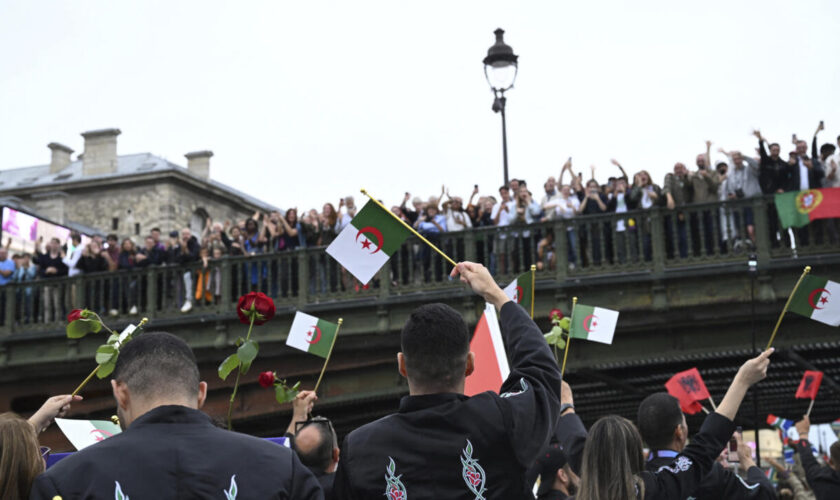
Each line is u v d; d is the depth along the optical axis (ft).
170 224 116.37
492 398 8.82
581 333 20.68
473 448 8.54
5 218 76.84
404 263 47.83
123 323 51.19
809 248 39.01
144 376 8.41
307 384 49.55
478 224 46.16
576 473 13.53
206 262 49.75
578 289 42.32
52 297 56.24
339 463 8.81
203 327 49.75
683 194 41.73
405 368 9.09
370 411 57.26
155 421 8.14
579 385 57.00
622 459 10.68
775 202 37.88
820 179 39.86
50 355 52.65
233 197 127.34
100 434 14.28
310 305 46.78
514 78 48.24
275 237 49.70
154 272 51.29
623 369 52.70
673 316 41.27
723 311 40.55
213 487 7.77
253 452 8.09
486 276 10.23
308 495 8.03
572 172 45.83
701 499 11.51
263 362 49.47
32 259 56.24
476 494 8.45
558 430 14.05
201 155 126.41
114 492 7.65
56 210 111.65
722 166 42.06
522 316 9.84
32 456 9.95
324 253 47.50
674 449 12.96
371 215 14.10
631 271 41.45
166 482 7.74
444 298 44.55
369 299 45.98
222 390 51.01
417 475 8.50
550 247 44.39
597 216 42.34
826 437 78.69
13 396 55.21
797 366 54.13
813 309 17.63
